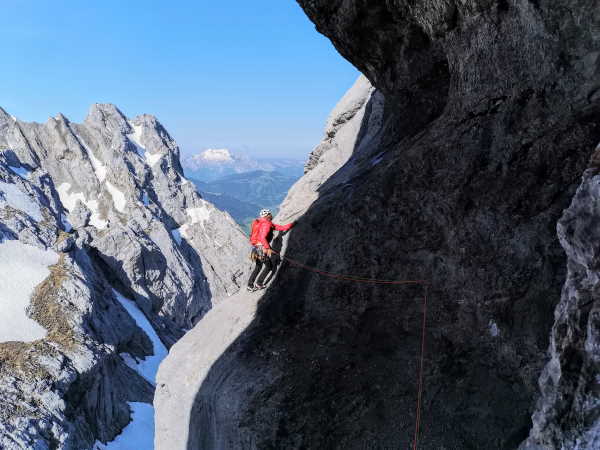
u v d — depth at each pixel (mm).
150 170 167625
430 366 5914
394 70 10094
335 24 10055
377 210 7285
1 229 82875
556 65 5043
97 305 82312
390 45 9602
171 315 124938
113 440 62031
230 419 6648
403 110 10156
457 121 6676
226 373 7523
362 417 5867
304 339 7320
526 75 5484
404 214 6910
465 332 5801
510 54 5637
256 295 9031
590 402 3016
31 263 79375
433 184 6559
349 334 6969
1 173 109125
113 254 115375
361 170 9984
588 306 3256
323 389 6383
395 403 5820
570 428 3156
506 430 4848
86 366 61219
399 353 6305
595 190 3273
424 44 8930
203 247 158625
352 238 7504
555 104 5160
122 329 86062
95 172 153875
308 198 13133
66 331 66500
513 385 5113
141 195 153500
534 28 5145
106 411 64062
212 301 144250
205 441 7297
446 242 6227
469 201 5980
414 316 6441
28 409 50375
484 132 6023
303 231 8789
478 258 5703
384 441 5512
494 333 5414
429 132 7367
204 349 8828
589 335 3111
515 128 5590
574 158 4938
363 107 20641
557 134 5113
